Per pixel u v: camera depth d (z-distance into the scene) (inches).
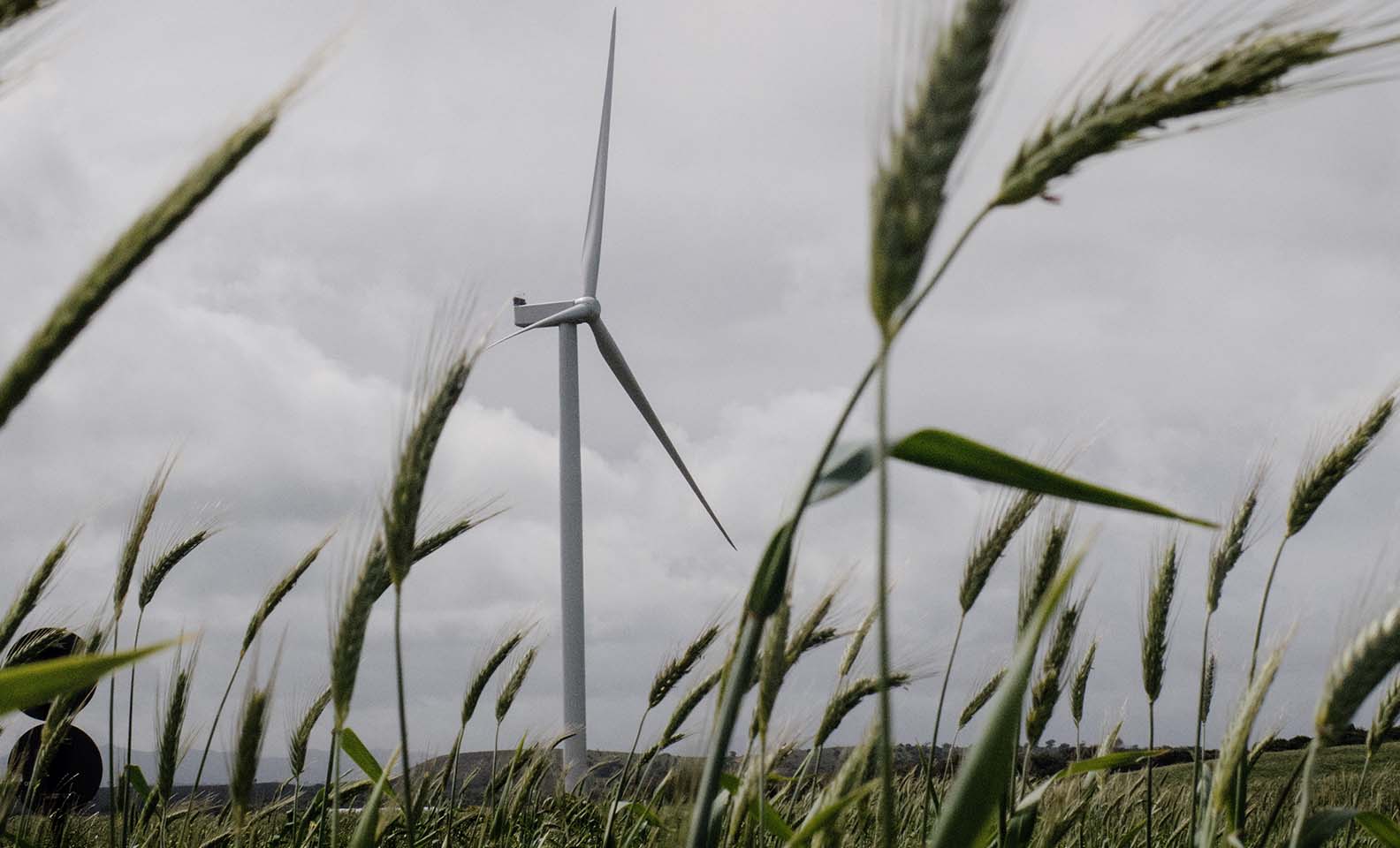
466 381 140.3
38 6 77.2
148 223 85.1
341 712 146.9
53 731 204.4
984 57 77.7
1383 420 200.4
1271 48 89.0
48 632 213.6
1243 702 163.2
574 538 1384.1
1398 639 113.7
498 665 287.3
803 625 186.4
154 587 243.8
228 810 276.5
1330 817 155.6
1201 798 213.2
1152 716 216.1
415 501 136.7
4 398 82.4
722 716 116.9
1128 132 90.9
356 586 147.3
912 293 78.6
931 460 137.0
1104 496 134.3
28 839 250.5
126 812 249.0
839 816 165.5
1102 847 283.7
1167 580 220.5
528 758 313.4
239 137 87.4
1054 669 206.1
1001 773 94.3
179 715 210.2
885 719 80.7
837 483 131.4
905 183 77.4
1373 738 177.9
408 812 134.8
